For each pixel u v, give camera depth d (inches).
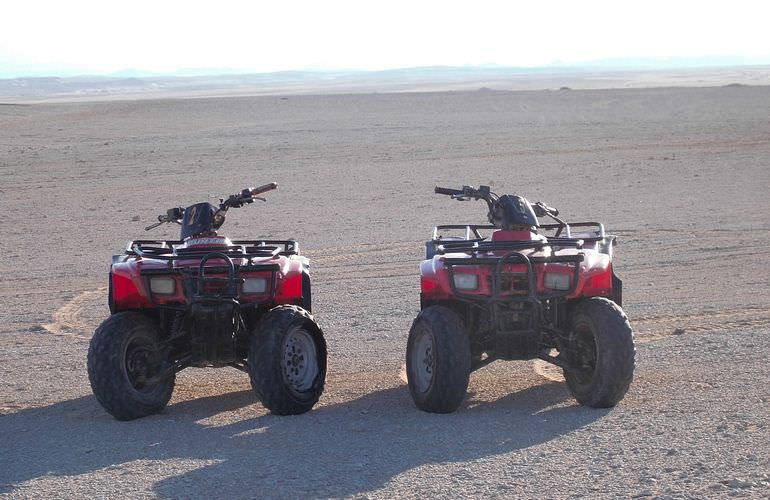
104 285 617.9
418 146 1533.0
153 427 312.7
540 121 1972.2
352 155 1428.4
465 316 346.3
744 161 1266.0
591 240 360.5
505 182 1124.5
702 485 233.6
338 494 238.4
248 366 321.4
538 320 323.0
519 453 267.4
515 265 319.9
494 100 2659.9
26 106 2596.0
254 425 311.1
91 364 315.3
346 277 613.9
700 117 2003.0
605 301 320.2
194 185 1151.6
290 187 1119.6
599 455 262.5
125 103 2664.9
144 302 331.0
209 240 349.7
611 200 965.8
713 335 425.4
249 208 968.3
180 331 336.8
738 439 269.9
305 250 725.9
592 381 314.0
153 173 1267.2
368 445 281.3
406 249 717.3
